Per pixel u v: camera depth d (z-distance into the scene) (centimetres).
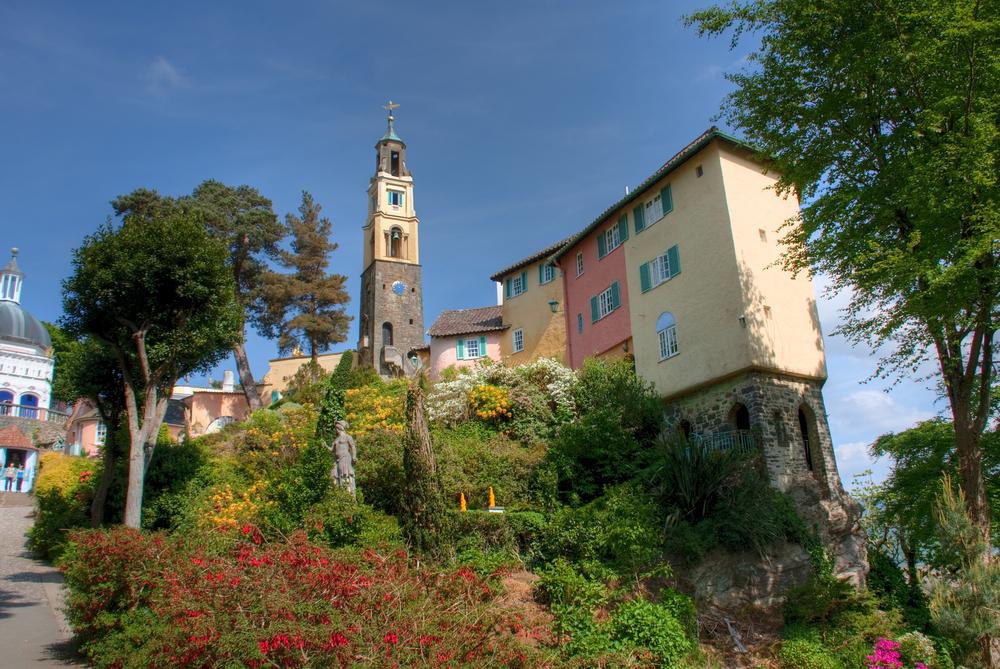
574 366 3444
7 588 1756
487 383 2841
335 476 1808
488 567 1565
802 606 1744
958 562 1612
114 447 2227
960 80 1744
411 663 752
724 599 1739
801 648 1605
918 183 1681
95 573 1190
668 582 1697
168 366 2105
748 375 2308
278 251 4928
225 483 2298
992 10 1664
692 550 1753
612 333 3106
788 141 2022
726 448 2205
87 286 1950
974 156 1633
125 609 1158
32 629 1392
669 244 2731
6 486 4100
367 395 3203
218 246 2130
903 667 1586
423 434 1700
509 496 2034
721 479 1894
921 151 1802
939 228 1744
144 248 1973
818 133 2008
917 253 1712
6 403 5581
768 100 2058
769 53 2048
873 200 1864
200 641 757
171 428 5078
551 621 1195
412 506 1628
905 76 1827
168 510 2156
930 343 1894
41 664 1177
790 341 2422
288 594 800
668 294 2697
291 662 722
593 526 1730
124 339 2112
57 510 2300
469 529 1752
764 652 1631
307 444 1980
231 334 2311
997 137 1677
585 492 2061
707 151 2578
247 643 722
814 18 1914
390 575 940
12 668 1149
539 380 2767
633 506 1794
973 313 1745
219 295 2097
